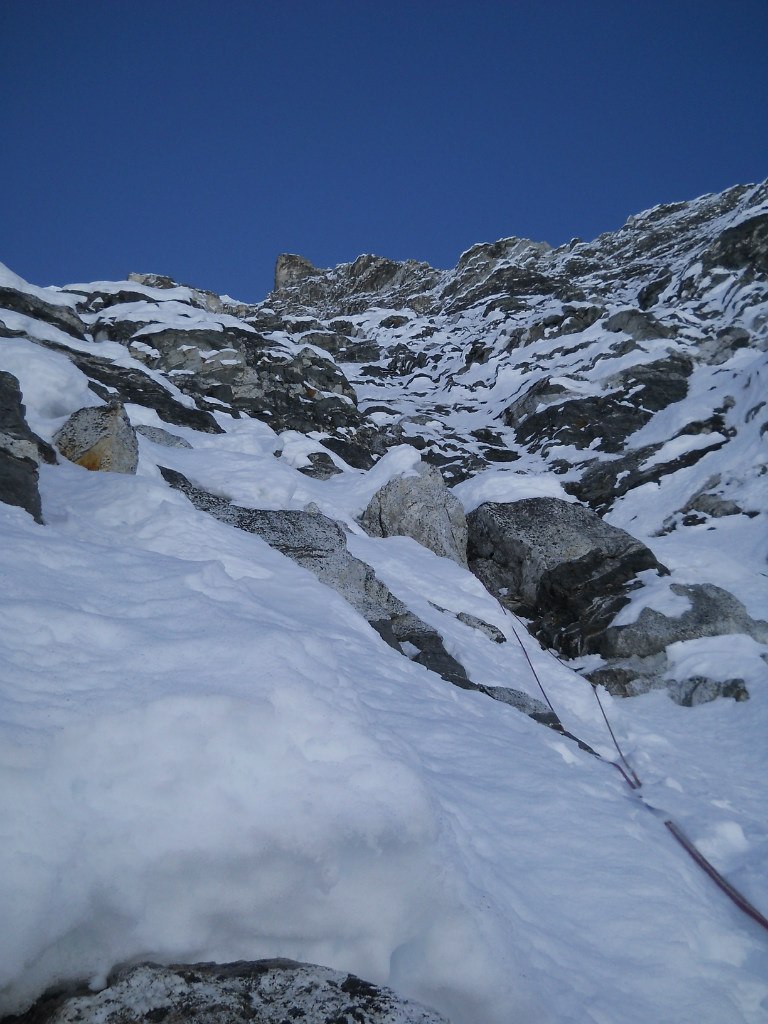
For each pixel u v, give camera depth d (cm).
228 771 261
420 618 956
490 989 255
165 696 277
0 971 203
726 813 581
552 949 308
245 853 245
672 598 1222
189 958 235
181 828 242
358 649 662
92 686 284
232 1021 213
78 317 2144
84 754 249
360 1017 220
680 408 2286
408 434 2564
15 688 271
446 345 3850
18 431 657
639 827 487
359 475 1711
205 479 1162
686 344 2741
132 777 249
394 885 263
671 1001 311
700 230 4794
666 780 693
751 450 1948
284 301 6166
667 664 1135
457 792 432
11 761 235
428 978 253
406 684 641
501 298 4222
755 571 1473
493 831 400
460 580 1212
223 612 397
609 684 1121
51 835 226
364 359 3891
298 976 233
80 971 221
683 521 1808
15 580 370
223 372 2284
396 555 1230
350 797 271
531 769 531
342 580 911
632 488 2039
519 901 330
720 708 1032
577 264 4903
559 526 1399
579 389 2636
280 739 279
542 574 1344
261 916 245
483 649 1011
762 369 2198
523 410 2677
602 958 325
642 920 363
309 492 1448
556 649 1259
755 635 1158
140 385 1803
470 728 587
